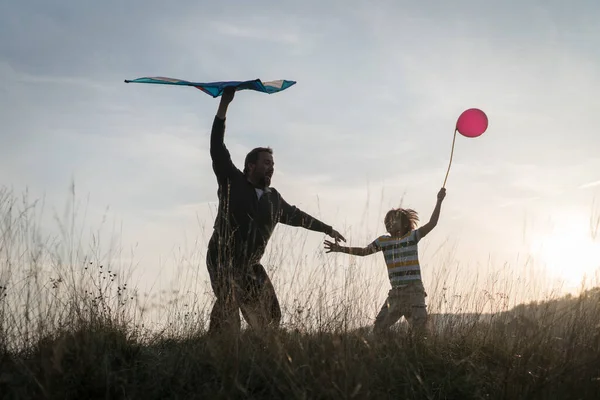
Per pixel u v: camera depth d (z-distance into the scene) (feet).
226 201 15.90
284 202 17.01
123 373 11.77
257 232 16.02
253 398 11.28
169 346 14.05
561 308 14.79
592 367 12.26
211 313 14.85
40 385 10.43
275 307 15.02
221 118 15.94
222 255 15.61
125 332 13.74
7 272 12.77
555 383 11.78
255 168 16.55
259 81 15.20
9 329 12.73
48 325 12.91
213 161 16.12
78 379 11.07
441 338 14.74
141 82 15.42
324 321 14.37
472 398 11.74
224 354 12.58
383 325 15.57
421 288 16.99
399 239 17.80
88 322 13.28
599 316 14.02
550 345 13.65
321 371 11.75
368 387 11.48
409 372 12.69
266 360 12.48
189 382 11.60
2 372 11.55
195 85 15.61
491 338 14.42
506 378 11.90
